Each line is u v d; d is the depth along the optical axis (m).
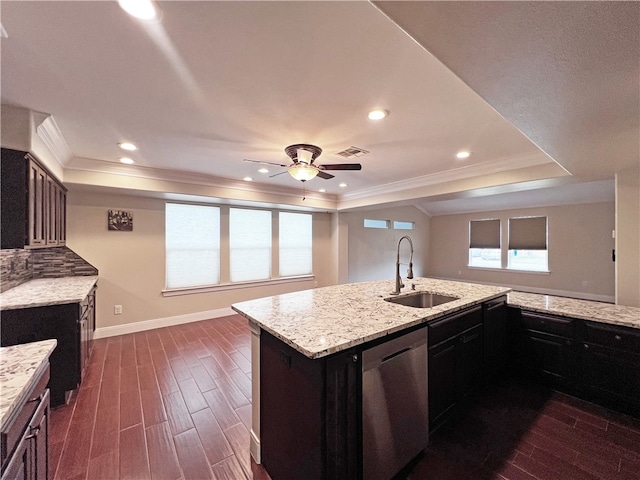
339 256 6.21
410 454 1.66
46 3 1.09
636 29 0.84
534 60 1.03
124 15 1.17
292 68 1.55
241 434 1.99
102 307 3.91
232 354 3.34
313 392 1.31
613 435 1.93
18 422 0.97
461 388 2.13
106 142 2.66
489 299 2.45
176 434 1.98
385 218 7.34
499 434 1.95
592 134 1.75
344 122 2.24
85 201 3.78
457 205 7.61
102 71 1.57
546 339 2.56
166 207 4.44
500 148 2.84
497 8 0.77
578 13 0.78
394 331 1.55
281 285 5.66
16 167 2.00
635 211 2.58
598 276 5.95
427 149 2.87
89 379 2.74
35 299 2.35
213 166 3.52
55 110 2.02
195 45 1.36
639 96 1.29
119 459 1.75
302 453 1.38
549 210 6.56
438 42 0.93
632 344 2.13
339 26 1.24
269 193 4.79
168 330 4.21
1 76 1.61
